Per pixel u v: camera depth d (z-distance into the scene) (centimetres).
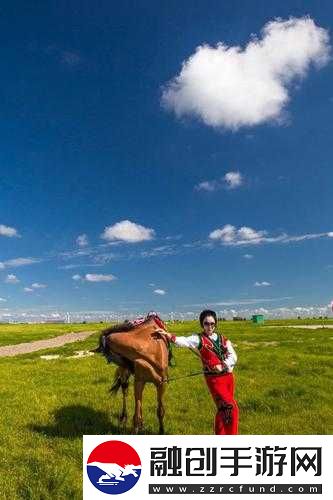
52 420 650
